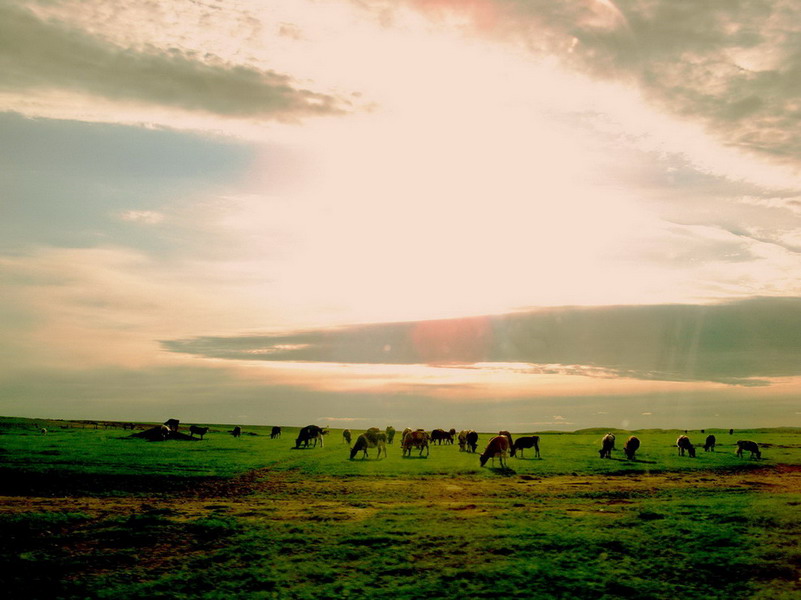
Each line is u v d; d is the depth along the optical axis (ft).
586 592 49.37
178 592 50.19
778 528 68.95
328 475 130.52
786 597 48.32
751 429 543.80
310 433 218.79
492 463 152.25
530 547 61.36
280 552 60.75
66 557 59.62
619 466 148.05
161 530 69.56
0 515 76.07
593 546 61.21
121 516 79.46
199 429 262.67
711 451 202.90
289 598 48.55
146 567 56.90
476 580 51.96
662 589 49.93
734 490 109.40
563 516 77.30
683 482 121.80
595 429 564.71
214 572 54.95
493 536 65.57
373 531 68.39
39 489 111.65
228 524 72.02
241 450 187.32
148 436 227.20
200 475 126.11
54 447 174.09
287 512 83.25
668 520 72.79
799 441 285.43
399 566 55.77
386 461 157.79
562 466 146.41
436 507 87.45
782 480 128.47
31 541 65.46
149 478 121.80
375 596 48.67
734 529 68.39
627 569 54.80
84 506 91.45
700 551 59.47
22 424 351.87
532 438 175.11
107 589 50.85
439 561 57.21
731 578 52.70
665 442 255.91
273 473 133.28
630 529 68.28
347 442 249.14
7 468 126.31
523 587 50.31
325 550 61.05
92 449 169.78
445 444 252.21
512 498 98.43
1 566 56.29
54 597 49.44
